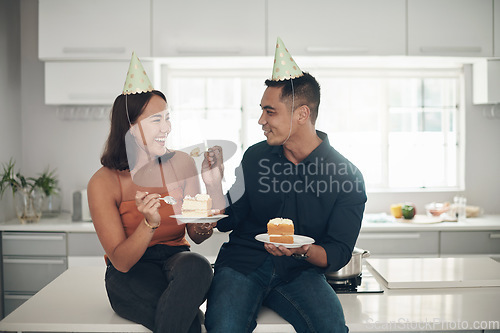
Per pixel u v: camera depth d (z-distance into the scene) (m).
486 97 3.40
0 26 3.30
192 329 1.47
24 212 3.19
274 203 1.77
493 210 3.71
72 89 3.20
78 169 3.63
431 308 1.61
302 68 3.62
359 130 3.72
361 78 3.64
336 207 1.74
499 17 3.20
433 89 3.73
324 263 1.63
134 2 3.13
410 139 3.75
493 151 3.69
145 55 3.15
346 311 1.59
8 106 3.41
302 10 3.15
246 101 3.67
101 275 1.99
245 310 1.51
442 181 3.77
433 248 3.15
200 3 3.14
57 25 3.13
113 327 1.48
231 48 3.16
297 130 1.72
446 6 3.18
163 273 1.61
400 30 3.17
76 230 3.10
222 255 1.76
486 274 1.92
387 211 3.66
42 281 3.14
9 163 3.36
